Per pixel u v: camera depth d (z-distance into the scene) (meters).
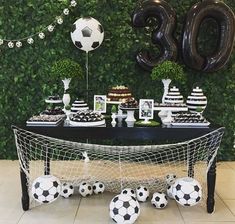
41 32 4.32
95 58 4.40
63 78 3.70
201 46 4.38
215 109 4.52
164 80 3.71
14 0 4.27
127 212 2.75
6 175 3.99
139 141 4.56
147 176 3.88
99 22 4.27
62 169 4.06
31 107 4.50
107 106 3.94
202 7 4.04
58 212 3.06
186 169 3.99
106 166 4.19
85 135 3.09
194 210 3.11
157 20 4.17
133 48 4.38
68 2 4.29
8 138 4.55
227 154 4.59
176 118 3.21
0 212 3.05
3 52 4.39
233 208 3.15
